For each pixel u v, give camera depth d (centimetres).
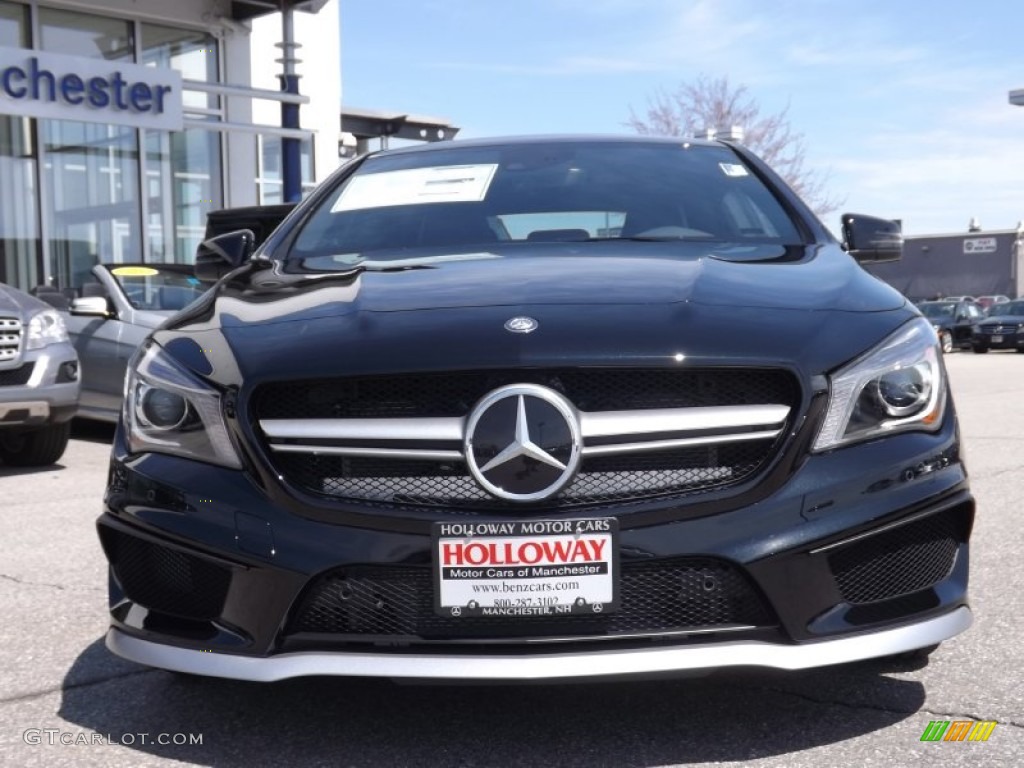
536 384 230
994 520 492
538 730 252
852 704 265
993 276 4409
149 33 1483
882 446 238
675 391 234
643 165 380
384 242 337
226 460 241
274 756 242
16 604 381
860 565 238
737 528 228
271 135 1448
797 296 262
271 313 268
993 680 280
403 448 231
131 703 279
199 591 246
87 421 971
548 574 226
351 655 228
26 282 1413
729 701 267
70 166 1440
